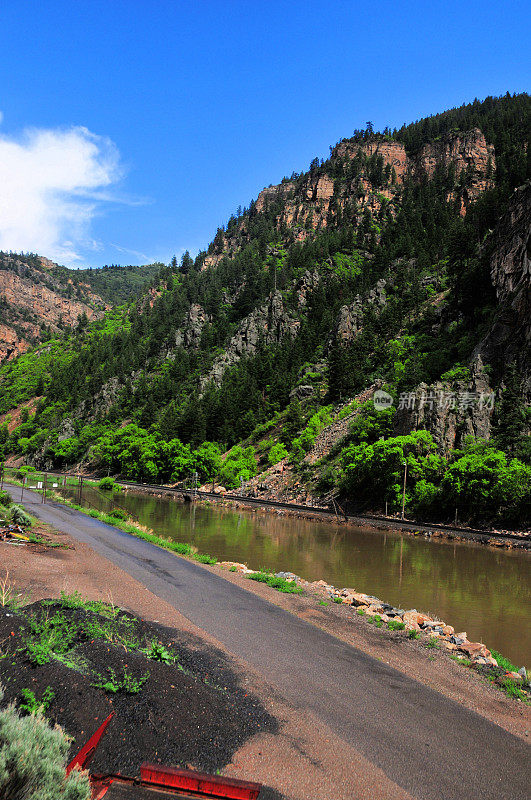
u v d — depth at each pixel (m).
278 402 121.12
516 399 59.75
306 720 8.22
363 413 84.50
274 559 31.50
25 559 18.77
